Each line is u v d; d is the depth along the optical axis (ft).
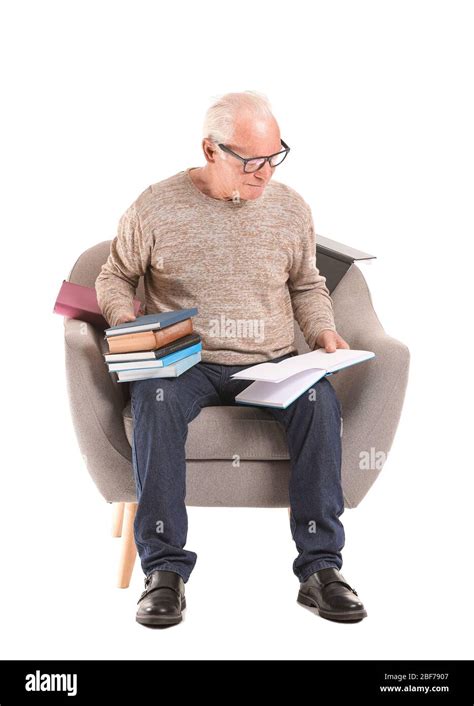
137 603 10.41
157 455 10.33
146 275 11.65
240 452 10.76
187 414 10.71
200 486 10.87
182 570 10.41
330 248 12.81
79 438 11.16
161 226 11.28
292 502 10.68
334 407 10.62
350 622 10.27
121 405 11.42
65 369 11.12
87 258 12.58
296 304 11.76
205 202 11.29
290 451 10.66
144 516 10.39
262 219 11.34
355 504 11.38
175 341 10.66
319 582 10.45
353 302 12.48
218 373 11.23
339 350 11.07
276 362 11.39
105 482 11.19
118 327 10.52
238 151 10.77
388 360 11.17
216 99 11.03
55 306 11.82
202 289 11.28
